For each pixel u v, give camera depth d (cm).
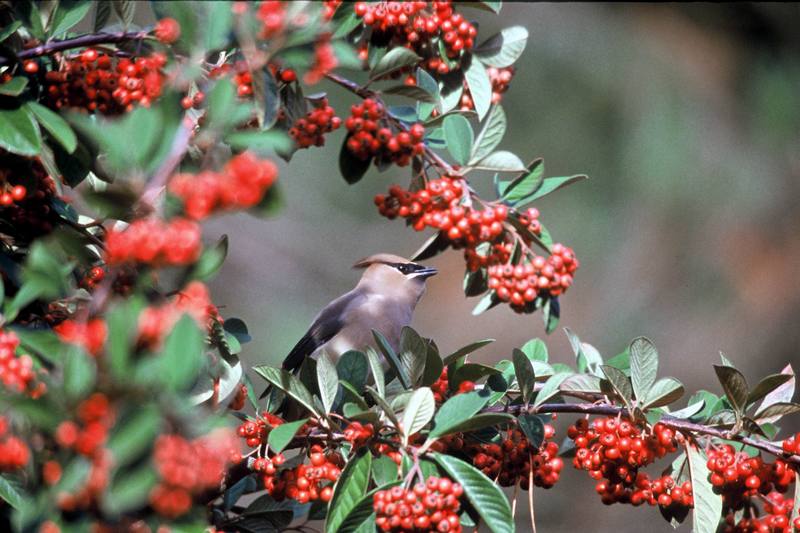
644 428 840
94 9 804
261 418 836
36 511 591
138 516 644
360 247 2681
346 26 866
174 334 547
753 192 2423
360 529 738
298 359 1354
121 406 545
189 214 578
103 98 803
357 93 898
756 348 2419
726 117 2448
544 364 909
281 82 836
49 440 611
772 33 2498
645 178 2367
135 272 673
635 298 2411
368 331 1350
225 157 630
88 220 926
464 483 736
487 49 954
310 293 2636
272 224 2664
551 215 2403
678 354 2414
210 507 862
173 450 540
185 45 691
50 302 761
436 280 2602
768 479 837
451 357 816
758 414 847
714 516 819
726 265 2423
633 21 2452
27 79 743
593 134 2378
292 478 813
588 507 2214
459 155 937
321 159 2661
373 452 786
